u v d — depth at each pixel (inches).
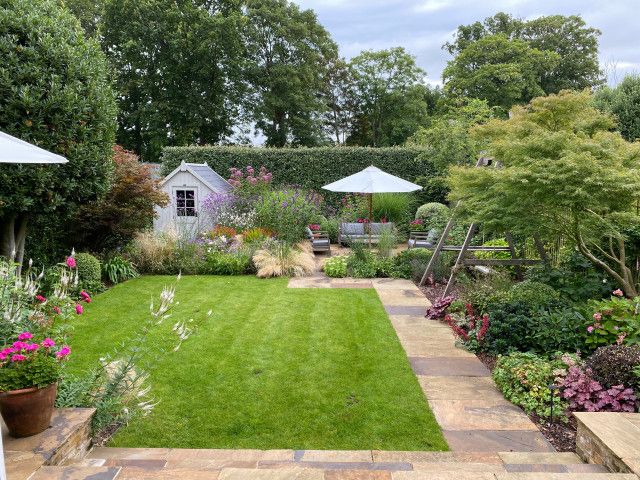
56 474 96.0
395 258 392.8
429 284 344.5
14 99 223.9
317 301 294.7
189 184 501.4
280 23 981.8
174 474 99.1
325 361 197.0
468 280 324.8
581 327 189.3
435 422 147.2
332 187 444.1
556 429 142.9
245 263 378.3
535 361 173.9
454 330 237.1
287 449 130.6
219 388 170.2
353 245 416.2
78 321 244.5
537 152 196.4
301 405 158.1
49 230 322.7
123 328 235.5
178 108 873.5
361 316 263.3
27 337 117.7
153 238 390.3
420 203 598.9
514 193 197.3
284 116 1062.4
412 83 1233.4
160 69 871.7
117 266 340.2
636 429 117.0
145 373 147.0
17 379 107.0
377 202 545.0
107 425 139.0
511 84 976.9
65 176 252.4
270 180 547.2
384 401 161.5
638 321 176.7
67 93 238.8
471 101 615.2
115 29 849.5
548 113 232.2
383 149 603.5
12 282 158.6
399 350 210.8
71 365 188.4
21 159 94.8
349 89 1290.6
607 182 172.2
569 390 151.6
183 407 155.7
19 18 228.7
